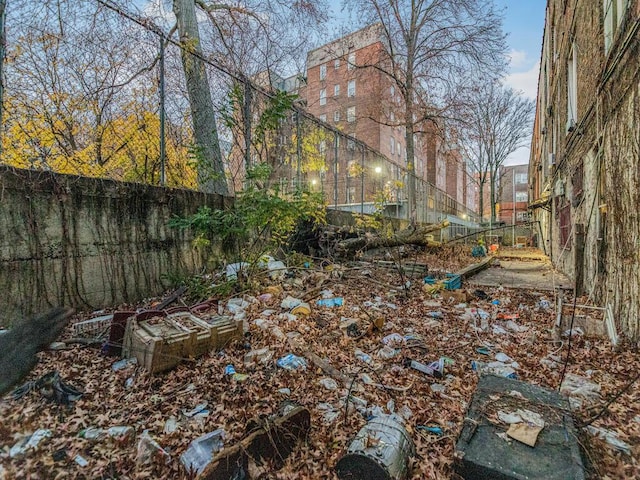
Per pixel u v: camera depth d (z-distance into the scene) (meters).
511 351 3.75
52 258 4.29
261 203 5.50
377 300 5.75
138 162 6.93
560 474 1.55
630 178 3.80
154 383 2.85
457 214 29.14
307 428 2.22
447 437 2.21
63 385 2.64
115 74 6.43
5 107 5.07
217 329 3.48
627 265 3.88
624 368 3.17
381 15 16.16
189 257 6.09
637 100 3.61
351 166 11.95
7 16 4.50
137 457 1.99
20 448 2.02
